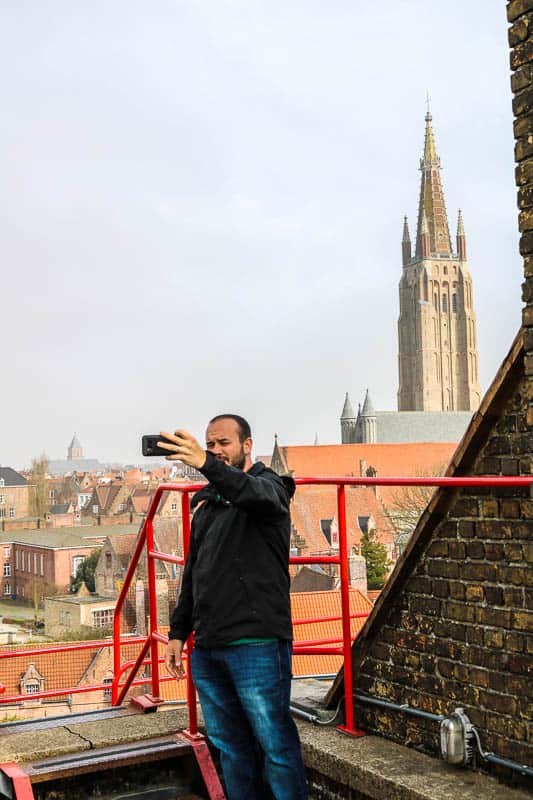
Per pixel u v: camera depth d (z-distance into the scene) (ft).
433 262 481.46
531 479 12.15
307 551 280.92
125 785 14.35
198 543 12.37
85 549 353.51
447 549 13.98
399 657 15.06
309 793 15.23
